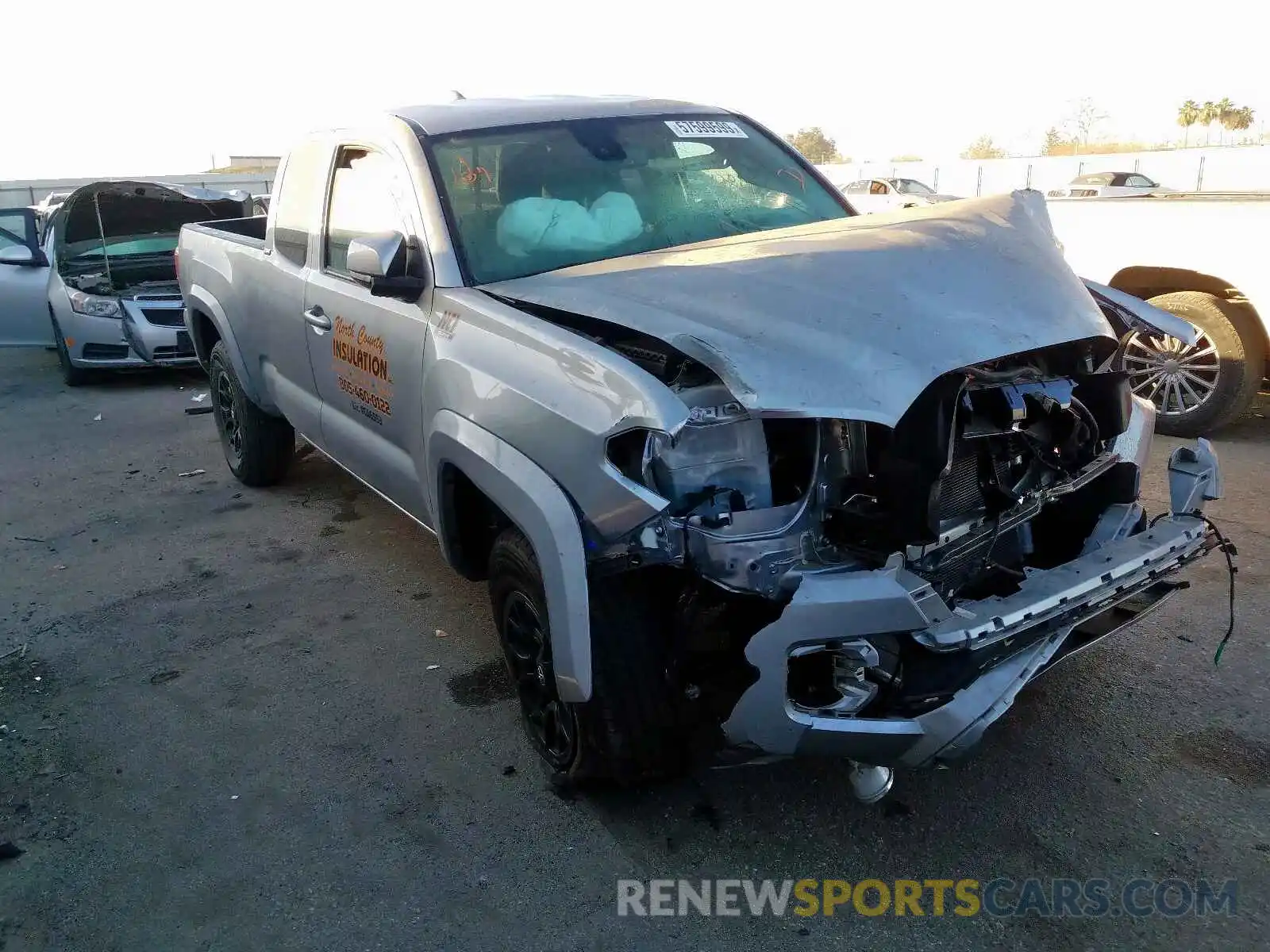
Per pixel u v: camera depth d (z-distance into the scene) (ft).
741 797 10.32
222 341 18.52
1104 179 89.71
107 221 33.47
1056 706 11.50
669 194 13.01
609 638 8.96
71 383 32.17
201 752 11.50
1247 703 11.38
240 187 102.17
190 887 9.35
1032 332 9.08
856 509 8.55
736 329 8.66
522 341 9.77
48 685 13.12
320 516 19.07
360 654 13.65
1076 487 9.79
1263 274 19.65
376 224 13.00
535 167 12.66
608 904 8.95
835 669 8.20
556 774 10.36
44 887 9.41
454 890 9.19
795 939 8.47
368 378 12.99
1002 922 8.52
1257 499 17.35
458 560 11.60
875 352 8.39
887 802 10.10
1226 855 9.11
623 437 8.55
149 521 19.15
